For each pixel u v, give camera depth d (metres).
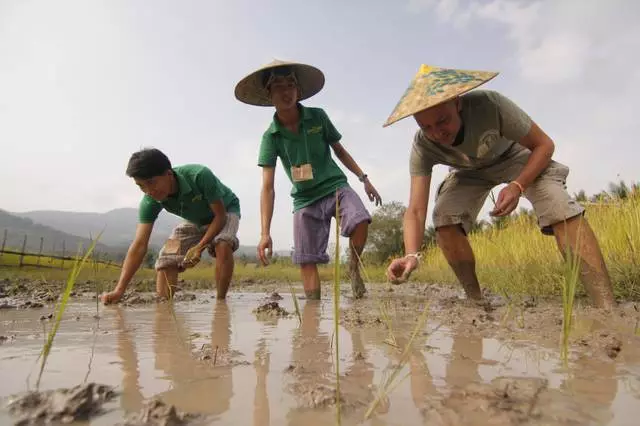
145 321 3.02
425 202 3.29
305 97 4.82
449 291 5.98
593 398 1.31
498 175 3.54
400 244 17.22
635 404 1.25
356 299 4.57
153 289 6.78
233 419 1.17
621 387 1.41
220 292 5.07
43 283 7.62
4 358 1.86
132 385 1.47
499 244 7.73
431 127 2.90
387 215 17.78
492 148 3.25
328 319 3.04
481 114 3.00
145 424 1.11
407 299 4.50
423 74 2.89
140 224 4.58
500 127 3.02
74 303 4.43
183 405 1.27
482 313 3.04
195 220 5.05
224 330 2.59
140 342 2.21
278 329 2.62
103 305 4.21
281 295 5.74
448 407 1.24
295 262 4.75
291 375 1.59
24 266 11.33
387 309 3.51
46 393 1.25
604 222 5.50
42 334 2.48
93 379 1.54
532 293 4.47
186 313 3.51
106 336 2.39
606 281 2.97
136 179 4.36
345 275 9.30
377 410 1.23
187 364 1.75
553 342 2.10
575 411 1.20
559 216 3.02
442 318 2.91
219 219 4.94
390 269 2.73
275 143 4.61
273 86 4.31
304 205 4.68
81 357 1.88
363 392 1.39
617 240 4.76
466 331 2.43
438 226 3.82
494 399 1.28
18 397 1.24
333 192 4.57
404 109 2.71
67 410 1.17
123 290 4.39
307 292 4.77
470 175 3.71
